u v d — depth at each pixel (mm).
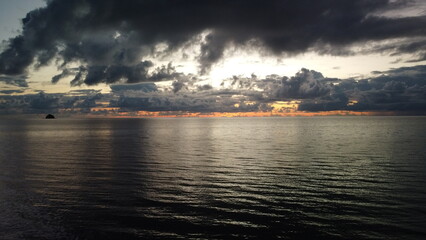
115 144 54875
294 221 14414
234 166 29250
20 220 14477
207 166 29312
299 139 63438
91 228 13586
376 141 56031
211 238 12672
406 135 72438
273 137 70875
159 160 33469
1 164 30672
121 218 14758
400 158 33594
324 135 75688
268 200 17641
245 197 18266
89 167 28828
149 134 89188
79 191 19516
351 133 83000
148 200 17594
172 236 12844
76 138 72875
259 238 12680
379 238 12594
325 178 23484
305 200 17641
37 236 12773
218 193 19125
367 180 22656
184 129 125812
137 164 30594
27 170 27188
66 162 32000
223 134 86062
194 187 20656
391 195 18500
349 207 16328
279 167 28578
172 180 22891
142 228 13609
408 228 13500
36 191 19531
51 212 15531
